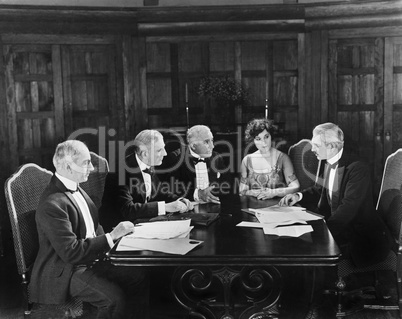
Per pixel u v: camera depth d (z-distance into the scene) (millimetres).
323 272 3205
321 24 5480
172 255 2506
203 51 5594
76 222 2973
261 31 5551
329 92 5562
